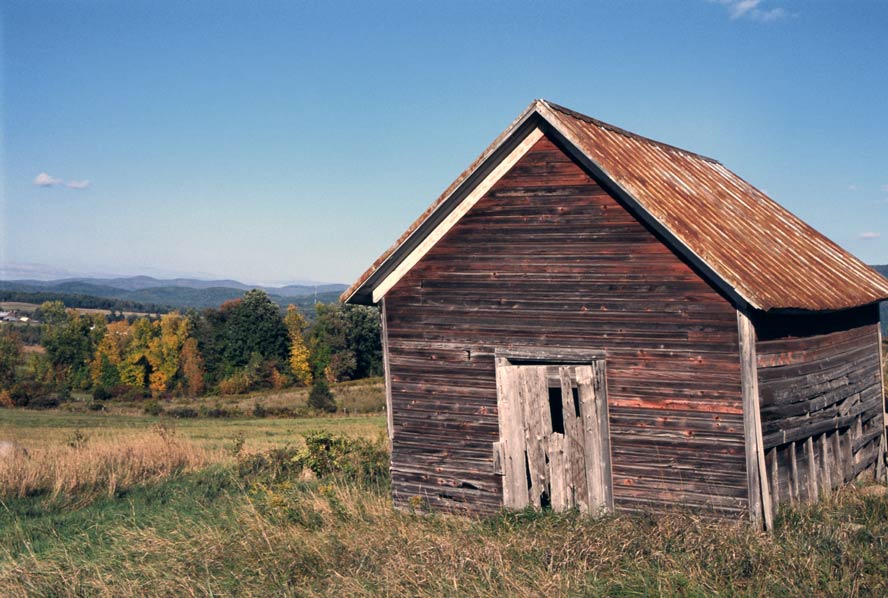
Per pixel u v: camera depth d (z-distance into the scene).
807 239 13.23
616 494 10.41
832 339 11.91
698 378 9.84
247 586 8.66
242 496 13.44
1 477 16.48
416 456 12.25
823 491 11.14
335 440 16.97
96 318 110.06
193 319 108.12
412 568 8.31
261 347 104.00
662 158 12.87
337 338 100.75
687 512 9.51
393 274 12.45
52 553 10.90
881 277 13.49
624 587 7.36
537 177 11.08
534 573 7.86
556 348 10.91
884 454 14.03
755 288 9.30
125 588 8.86
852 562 7.62
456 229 11.84
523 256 11.21
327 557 9.16
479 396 11.63
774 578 7.37
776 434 10.07
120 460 18.47
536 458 10.76
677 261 10.00
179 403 84.62
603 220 10.55
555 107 11.04
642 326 10.25
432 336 12.08
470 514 11.67
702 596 7.00
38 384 91.06
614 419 10.45
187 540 10.39
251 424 53.22
